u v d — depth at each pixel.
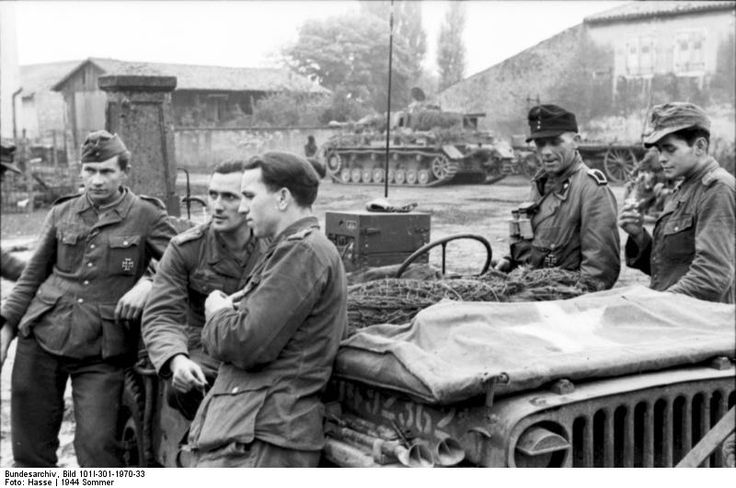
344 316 3.06
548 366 2.70
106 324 4.25
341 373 3.03
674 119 3.83
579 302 3.31
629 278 7.04
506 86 23.86
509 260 4.46
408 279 3.79
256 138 26.12
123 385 4.30
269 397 2.93
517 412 2.58
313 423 2.95
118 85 8.34
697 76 23.28
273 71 28.67
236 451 2.90
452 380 2.57
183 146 26.16
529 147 22.00
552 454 2.69
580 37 23.73
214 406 3.01
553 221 4.25
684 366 3.04
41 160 25.12
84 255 4.32
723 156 22.58
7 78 25.30
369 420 3.02
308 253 2.96
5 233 16.17
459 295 3.50
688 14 23.08
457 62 24.14
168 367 3.45
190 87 28.48
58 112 35.41
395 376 2.79
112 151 4.33
